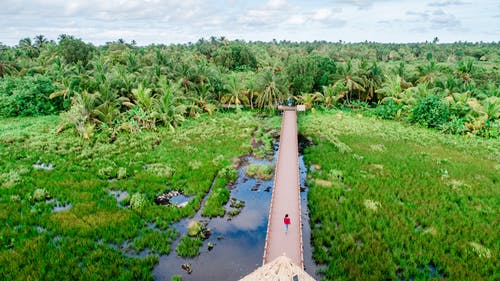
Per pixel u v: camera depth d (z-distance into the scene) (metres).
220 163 30.08
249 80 54.72
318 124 44.09
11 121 42.47
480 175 27.94
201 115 48.19
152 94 45.81
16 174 25.98
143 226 20.53
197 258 18.09
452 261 17.34
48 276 15.75
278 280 10.30
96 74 46.31
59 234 19.47
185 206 22.62
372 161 30.72
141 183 25.72
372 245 18.52
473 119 39.59
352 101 55.12
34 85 46.25
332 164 29.92
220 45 117.56
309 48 132.00
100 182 25.55
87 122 37.81
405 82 53.69
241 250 18.88
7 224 19.77
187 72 51.62
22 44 95.06
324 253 17.97
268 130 42.66
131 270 16.48
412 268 16.78
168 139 36.81
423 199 23.69
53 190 24.19
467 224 20.59
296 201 21.59
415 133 39.78
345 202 22.98
